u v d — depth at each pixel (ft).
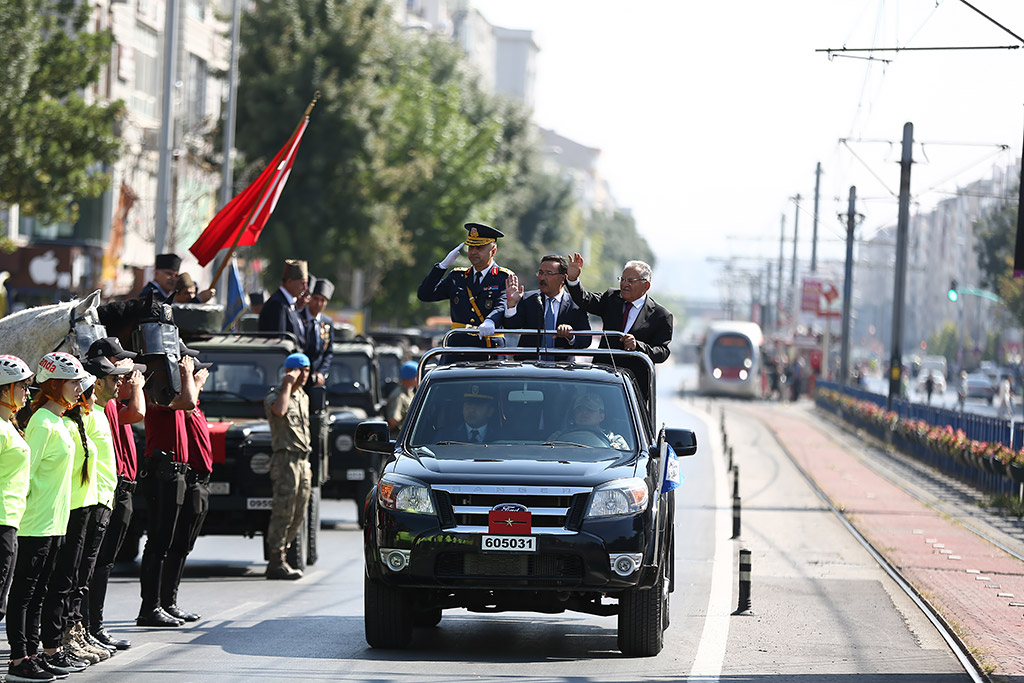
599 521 59.57
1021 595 87.04
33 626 55.21
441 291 74.84
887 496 156.56
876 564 100.99
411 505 59.98
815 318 481.46
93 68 184.65
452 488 59.93
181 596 82.69
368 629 63.21
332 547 110.73
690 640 68.59
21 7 169.48
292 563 93.09
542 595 63.31
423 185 337.52
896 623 75.87
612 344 72.74
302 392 92.84
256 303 122.93
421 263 337.52
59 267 257.34
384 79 300.40
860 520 130.21
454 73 447.42
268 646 64.44
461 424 65.05
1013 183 261.44
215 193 287.07
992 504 150.61
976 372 621.72
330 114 282.77
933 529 124.98
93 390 57.77
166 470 69.41
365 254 291.99
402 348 178.60
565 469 60.95
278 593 84.33
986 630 72.79
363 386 130.31
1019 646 68.03
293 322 104.42
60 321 64.64
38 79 180.14
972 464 168.55
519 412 65.36
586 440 64.44
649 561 60.54
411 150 335.06
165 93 171.94
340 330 139.13
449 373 67.26
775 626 73.61
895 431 239.50
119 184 297.53
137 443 85.56
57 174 181.16
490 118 455.63
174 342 67.36
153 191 321.32
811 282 437.17
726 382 453.99
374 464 119.55
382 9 296.51
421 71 364.99
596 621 75.87
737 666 61.36
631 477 61.21
